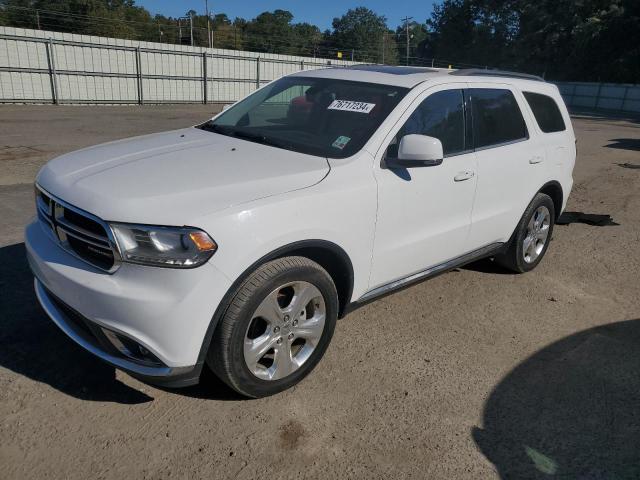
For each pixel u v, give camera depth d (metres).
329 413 2.95
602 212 7.87
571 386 3.36
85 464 2.47
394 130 3.46
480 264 5.41
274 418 2.87
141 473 2.45
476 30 65.88
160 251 2.47
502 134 4.43
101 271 2.60
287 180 2.93
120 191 2.64
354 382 3.25
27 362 3.18
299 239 2.84
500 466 2.66
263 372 2.96
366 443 2.75
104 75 25.19
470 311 4.32
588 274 5.32
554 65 56.94
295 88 4.18
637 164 12.45
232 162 3.11
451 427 2.91
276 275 2.75
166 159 3.13
